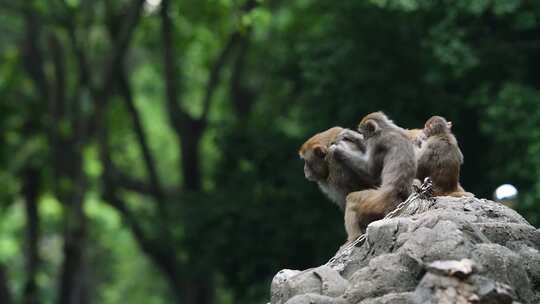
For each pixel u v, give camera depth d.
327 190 9.48
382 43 23.14
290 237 23.70
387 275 7.07
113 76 26.89
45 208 35.94
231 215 24.30
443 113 22.62
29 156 28.78
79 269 26.88
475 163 23.14
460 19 22.39
